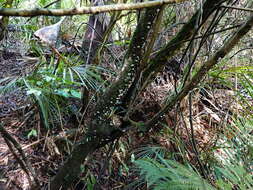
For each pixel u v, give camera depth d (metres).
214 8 0.63
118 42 1.39
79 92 1.38
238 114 1.40
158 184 0.83
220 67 1.39
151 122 0.81
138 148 1.25
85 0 1.28
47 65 1.42
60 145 1.19
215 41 1.37
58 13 0.37
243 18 1.18
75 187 1.08
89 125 0.85
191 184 0.81
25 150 1.14
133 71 0.78
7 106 1.40
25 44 2.04
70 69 1.20
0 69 1.75
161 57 0.78
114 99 0.80
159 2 0.42
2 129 0.62
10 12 0.35
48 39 0.61
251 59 1.53
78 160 0.87
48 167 1.11
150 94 1.40
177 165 0.92
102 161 1.20
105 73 1.37
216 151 1.30
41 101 1.16
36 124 1.30
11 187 0.98
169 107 0.77
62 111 1.32
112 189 1.13
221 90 1.62
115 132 0.86
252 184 0.95
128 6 0.41
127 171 1.16
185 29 0.74
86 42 1.44
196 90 1.47
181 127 1.36
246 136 1.20
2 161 1.06
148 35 0.81
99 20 1.34
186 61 1.32
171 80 1.56
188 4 1.17
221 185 0.88
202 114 1.52
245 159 1.10
